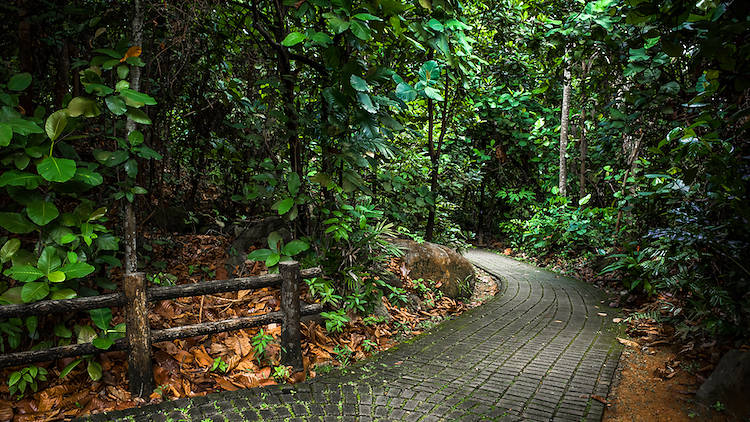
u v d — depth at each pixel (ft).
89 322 12.22
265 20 15.16
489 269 28.76
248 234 17.70
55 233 10.37
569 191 35.42
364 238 15.74
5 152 9.81
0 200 10.94
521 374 11.89
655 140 19.99
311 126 14.94
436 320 17.35
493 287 24.25
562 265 28.89
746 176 12.24
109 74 12.31
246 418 9.44
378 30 12.45
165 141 15.90
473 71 23.84
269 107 15.43
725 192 12.98
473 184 27.45
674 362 12.41
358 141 14.24
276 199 15.12
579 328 16.25
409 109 20.52
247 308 14.57
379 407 10.00
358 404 10.12
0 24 11.39
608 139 25.34
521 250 35.09
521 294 21.94
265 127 15.14
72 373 10.83
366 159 14.30
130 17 12.20
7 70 11.04
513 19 24.91
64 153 10.89
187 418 9.39
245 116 16.62
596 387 11.08
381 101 13.44
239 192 20.40
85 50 12.95
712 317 12.95
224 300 14.69
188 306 14.03
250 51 16.55
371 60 18.01
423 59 18.83
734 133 13.08
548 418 9.53
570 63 22.22
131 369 10.32
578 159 32.78
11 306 9.25
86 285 12.01
